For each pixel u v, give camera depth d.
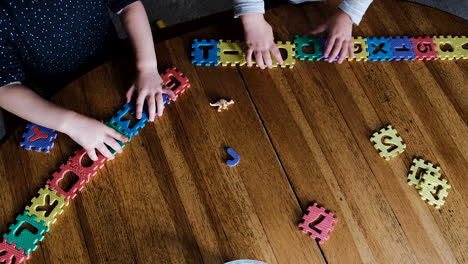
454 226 0.79
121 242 0.74
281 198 0.78
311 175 0.81
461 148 0.86
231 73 0.89
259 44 0.91
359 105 0.88
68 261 0.72
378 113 0.87
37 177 0.77
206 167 0.80
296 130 0.84
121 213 0.75
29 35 0.85
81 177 0.77
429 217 0.79
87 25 0.93
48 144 0.80
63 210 0.75
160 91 0.85
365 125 0.86
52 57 0.92
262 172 0.80
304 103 0.87
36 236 0.73
